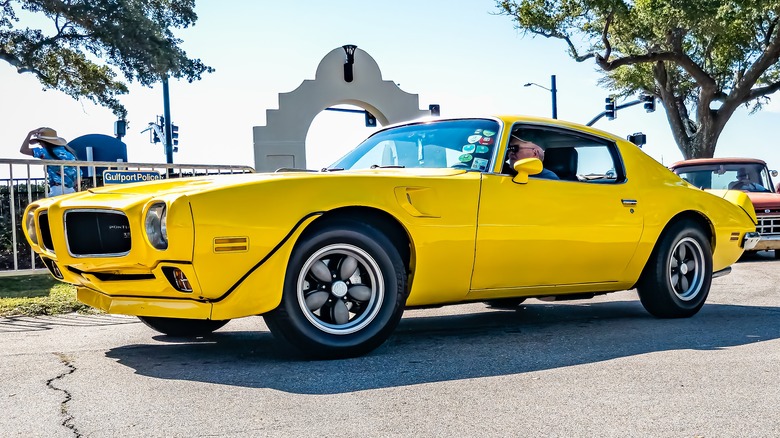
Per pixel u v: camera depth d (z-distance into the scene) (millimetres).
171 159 22156
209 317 3676
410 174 4238
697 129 27656
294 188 3752
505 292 4602
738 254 5934
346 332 3936
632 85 30531
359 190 3908
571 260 4789
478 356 4051
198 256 3525
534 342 4492
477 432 2725
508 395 3223
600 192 4949
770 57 25719
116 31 21297
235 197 3609
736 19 23203
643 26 24672
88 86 25328
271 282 3699
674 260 5473
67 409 3055
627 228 5047
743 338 4598
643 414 2930
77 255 3877
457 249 4242
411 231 4066
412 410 2998
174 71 22297
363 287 4000
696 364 3814
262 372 3670
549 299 5250
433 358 3990
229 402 3127
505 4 25828
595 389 3316
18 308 5727
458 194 4254
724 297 6852
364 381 3475
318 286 3902
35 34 22656
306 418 2896
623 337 4668
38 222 4305
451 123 4984
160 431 2752
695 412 2953
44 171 7477
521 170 4469
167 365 3867
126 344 4535
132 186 4199
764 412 2945
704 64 28828
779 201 11398
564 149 5023
